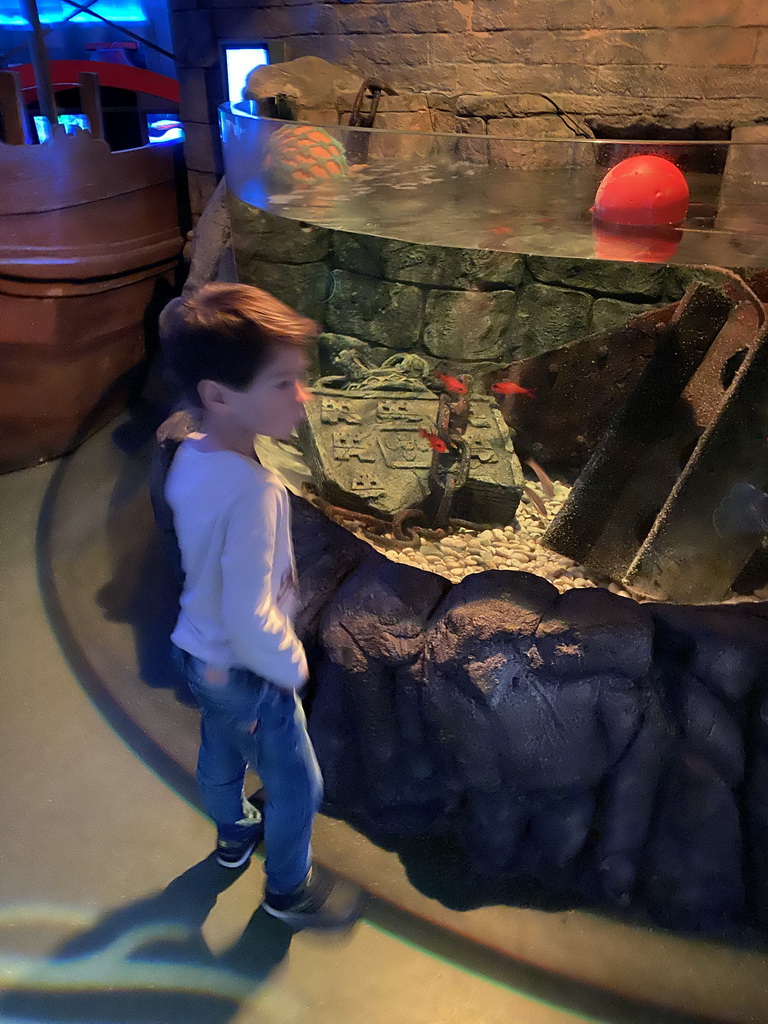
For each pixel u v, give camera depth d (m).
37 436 3.75
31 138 4.59
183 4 4.09
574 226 2.22
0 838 2.05
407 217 2.20
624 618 1.82
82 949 1.81
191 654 1.49
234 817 1.91
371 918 1.92
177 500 1.33
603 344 1.98
